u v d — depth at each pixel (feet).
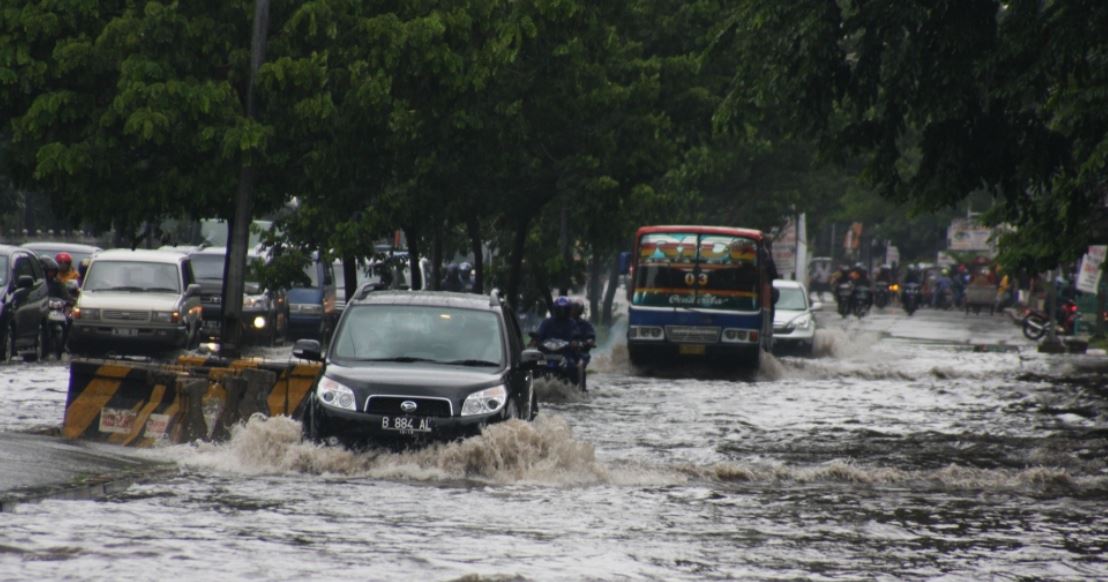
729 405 199.62
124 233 195.83
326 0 184.44
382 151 196.75
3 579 68.95
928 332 469.16
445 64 191.21
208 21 182.19
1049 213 203.92
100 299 249.75
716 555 83.05
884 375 272.92
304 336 337.31
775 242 517.55
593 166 255.70
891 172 198.80
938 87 184.65
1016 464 140.67
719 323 273.95
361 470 115.44
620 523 94.22
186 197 187.93
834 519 99.14
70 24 181.68
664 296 276.21
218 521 88.89
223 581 70.38
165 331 248.32
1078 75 170.71
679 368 286.87
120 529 84.28
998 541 91.40
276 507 95.86
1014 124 193.26
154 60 179.52
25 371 221.87
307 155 187.62
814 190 483.10
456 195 250.98
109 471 107.04
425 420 116.57
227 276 190.29
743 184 461.37
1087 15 165.78
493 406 118.32
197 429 130.41
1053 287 368.68
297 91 182.19
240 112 181.98
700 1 284.82
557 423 120.06
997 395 225.56
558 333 209.56
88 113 182.91
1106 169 185.88
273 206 197.47
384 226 203.00
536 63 246.88
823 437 160.76
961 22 179.83
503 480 114.62
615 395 214.07
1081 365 308.40
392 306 127.95
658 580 74.79
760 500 108.17
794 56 182.80
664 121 267.39
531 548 83.10
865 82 187.01
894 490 116.98
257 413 134.62
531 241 304.50
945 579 77.92
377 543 82.84
